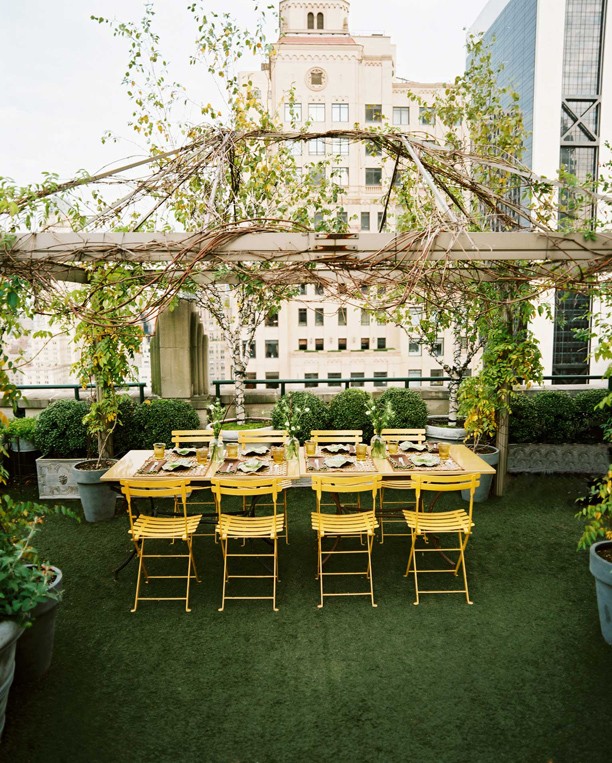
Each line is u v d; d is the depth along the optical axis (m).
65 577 4.61
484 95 6.80
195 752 2.76
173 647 3.64
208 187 4.90
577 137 44.78
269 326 39.69
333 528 4.22
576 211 5.06
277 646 3.64
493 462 6.13
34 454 6.90
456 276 5.14
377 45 36.00
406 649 3.60
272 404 8.03
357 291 3.79
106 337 5.43
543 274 4.13
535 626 3.85
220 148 4.21
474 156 4.32
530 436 6.93
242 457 5.29
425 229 3.47
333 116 34.34
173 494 4.22
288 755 2.73
